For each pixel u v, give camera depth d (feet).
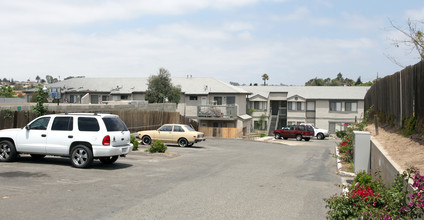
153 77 159.22
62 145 42.50
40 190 29.40
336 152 80.12
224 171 45.29
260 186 35.32
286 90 199.82
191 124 139.13
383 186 24.81
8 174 35.81
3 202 25.20
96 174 38.37
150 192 30.45
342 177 43.45
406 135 34.83
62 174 37.17
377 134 44.91
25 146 43.52
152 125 107.34
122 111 89.76
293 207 27.09
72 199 26.91
